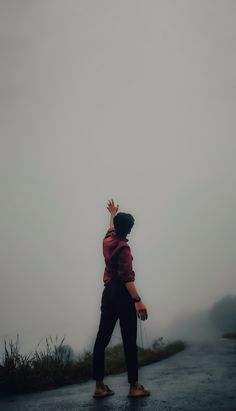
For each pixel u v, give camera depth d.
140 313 2.72
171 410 2.15
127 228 2.98
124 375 3.98
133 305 2.83
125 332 2.77
